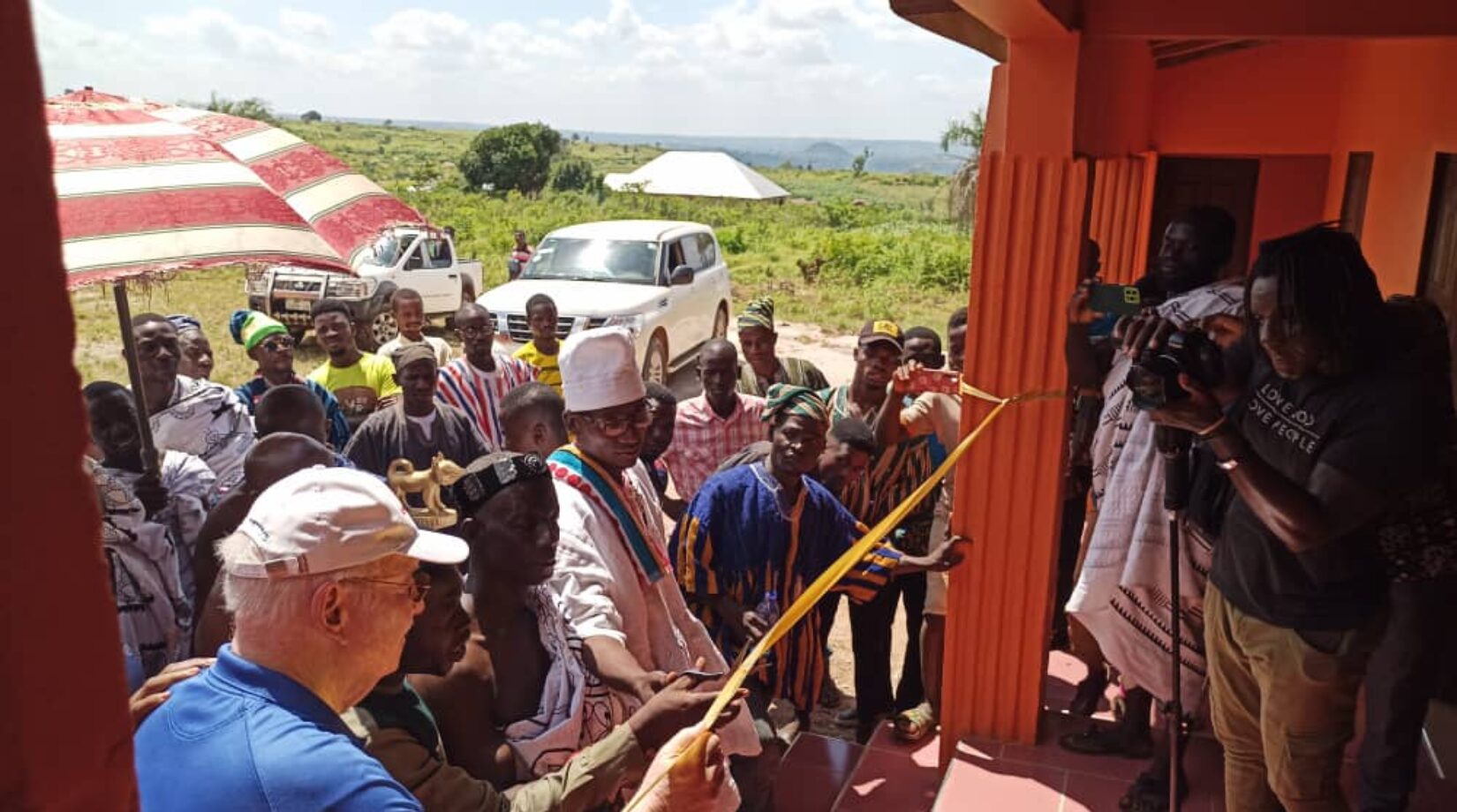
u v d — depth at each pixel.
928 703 4.64
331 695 1.73
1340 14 3.20
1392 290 5.32
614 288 12.81
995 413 3.61
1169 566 3.36
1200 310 3.25
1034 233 3.55
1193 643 3.44
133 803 0.55
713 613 3.97
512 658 2.53
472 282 15.48
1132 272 7.25
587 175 51.03
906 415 4.68
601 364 2.85
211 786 1.57
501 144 49.03
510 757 2.45
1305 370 2.32
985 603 3.86
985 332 3.67
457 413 5.42
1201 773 3.64
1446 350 2.87
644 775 2.28
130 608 3.48
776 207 47.94
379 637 1.75
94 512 0.50
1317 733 2.50
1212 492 3.20
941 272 23.75
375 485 1.78
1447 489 2.84
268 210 2.94
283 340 5.58
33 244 0.45
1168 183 8.46
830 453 4.38
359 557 1.70
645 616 2.95
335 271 3.04
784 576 3.90
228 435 4.71
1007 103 3.50
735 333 17.56
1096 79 3.78
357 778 1.62
